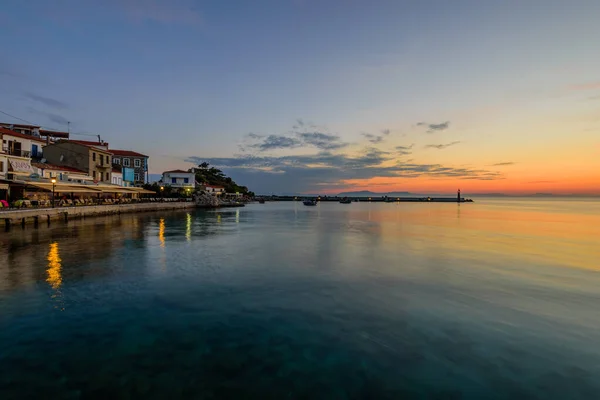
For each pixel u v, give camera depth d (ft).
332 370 25.05
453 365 26.12
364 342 29.60
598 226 151.53
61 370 24.40
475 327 33.30
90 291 42.68
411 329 32.53
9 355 26.35
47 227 110.01
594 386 23.75
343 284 47.88
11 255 64.34
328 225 149.89
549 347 29.35
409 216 229.86
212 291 43.57
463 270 58.54
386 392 22.62
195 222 153.48
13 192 129.18
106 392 21.95
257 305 38.45
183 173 335.88
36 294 41.01
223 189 437.17
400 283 49.01
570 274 56.75
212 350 27.68
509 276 54.54
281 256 69.05
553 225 157.38
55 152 189.26
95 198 184.44
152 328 31.71
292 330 31.78
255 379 23.73
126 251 71.20
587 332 32.63
